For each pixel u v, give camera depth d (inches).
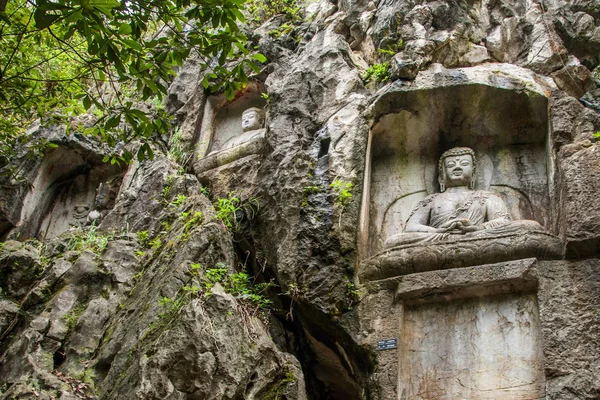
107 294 340.8
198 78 467.5
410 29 391.2
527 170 360.8
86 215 447.2
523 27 396.8
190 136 437.7
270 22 464.4
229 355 285.4
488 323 306.7
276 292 341.4
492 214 335.3
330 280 322.7
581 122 345.7
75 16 250.2
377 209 365.1
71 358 312.0
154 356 280.4
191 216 361.4
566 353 283.9
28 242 398.0
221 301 296.4
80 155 454.0
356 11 428.5
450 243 315.3
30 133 451.2
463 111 367.9
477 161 369.1
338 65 396.2
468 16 399.9
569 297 295.6
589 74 378.3
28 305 339.6
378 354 304.8
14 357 308.8
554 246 307.9
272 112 394.3
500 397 290.2
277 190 354.0
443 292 311.7
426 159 377.4
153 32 491.2
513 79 361.1
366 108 368.8
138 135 315.9
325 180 348.5
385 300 316.2
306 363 341.4
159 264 336.8
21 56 372.2
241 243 363.6
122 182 434.6
